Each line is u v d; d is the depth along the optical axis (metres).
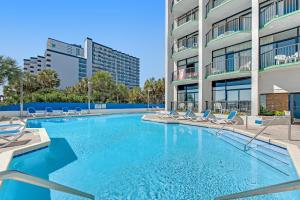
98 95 55.84
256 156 8.21
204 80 22.94
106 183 5.75
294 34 16.02
